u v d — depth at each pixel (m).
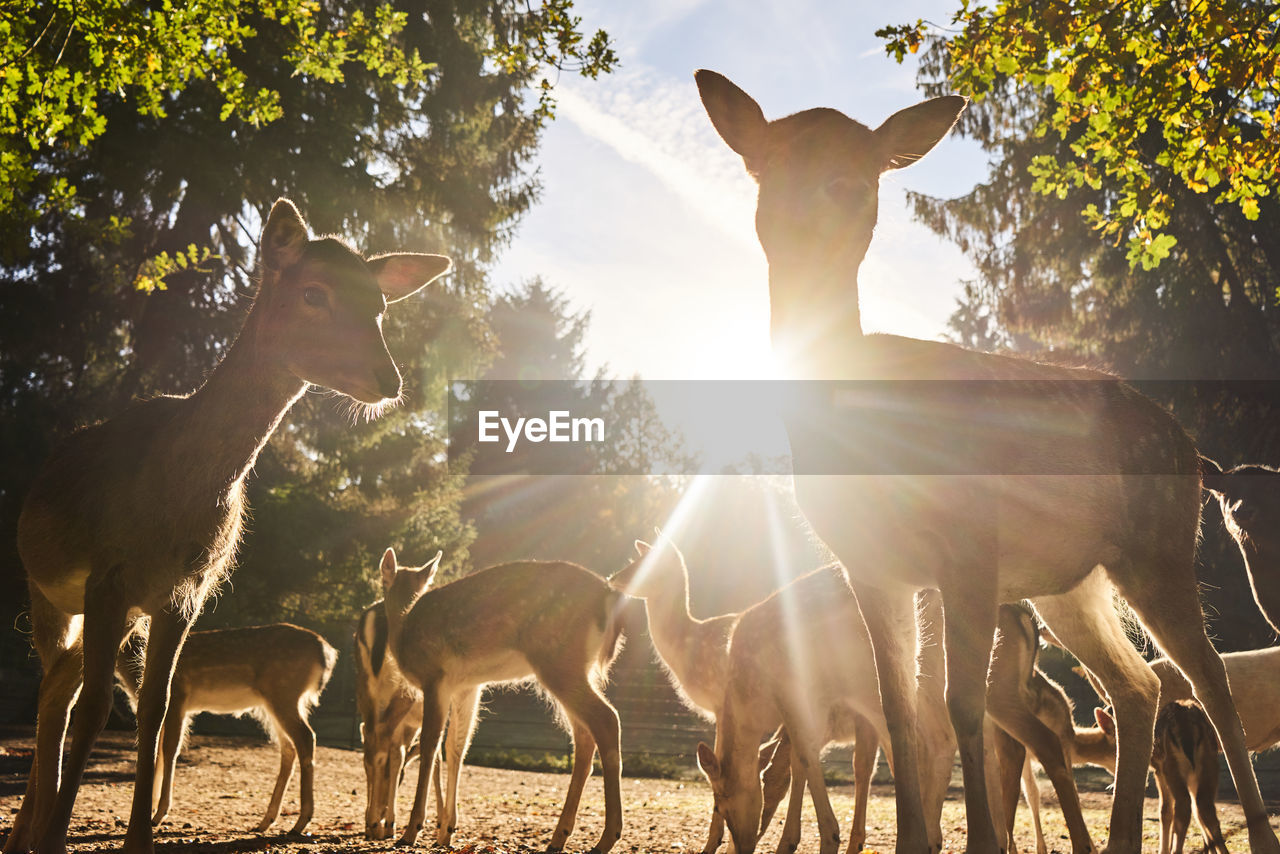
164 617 4.82
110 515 4.76
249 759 15.84
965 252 23.19
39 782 5.23
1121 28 7.18
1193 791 7.85
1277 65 7.10
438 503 24.55
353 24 11.50
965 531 3.78
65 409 20.16
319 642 9.76
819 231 3.87
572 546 48.69
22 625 18.77
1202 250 21.14
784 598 6.82
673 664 8.83
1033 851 7.89
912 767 3.91
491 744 23.03
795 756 6.75
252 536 19.25
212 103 19.27
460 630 8.42
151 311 21.28
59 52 9.08
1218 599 18.53
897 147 4.14
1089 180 8.23
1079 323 23.41
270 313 4.90
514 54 10.45
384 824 8.75
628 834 8.74
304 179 19.92
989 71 7.53
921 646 5.71
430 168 22.73
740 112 4.18
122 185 19.20
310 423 22.78
